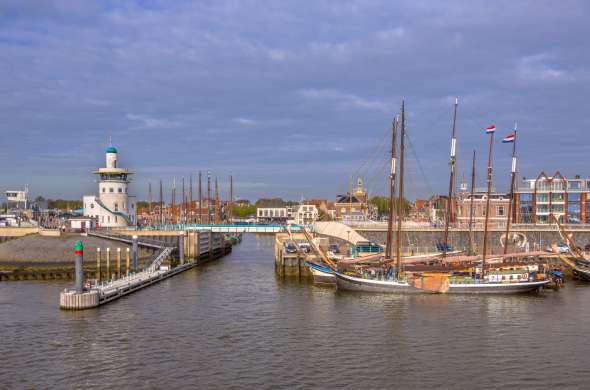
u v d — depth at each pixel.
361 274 92.31
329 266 97.25
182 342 59.47
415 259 96.69
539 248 128.62
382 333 63.41
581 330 65.00
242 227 146.12
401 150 94.19
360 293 88.56
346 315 72.50
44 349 56.59
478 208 161.75
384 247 117.44
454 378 48.97
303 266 109.19
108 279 104.81
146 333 63.03
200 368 51.16
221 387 46.59
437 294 87.44
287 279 105.75
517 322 68.81
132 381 47.84
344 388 46.53
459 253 112.12
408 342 59.78
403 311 74.88
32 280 102.69
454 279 87.75
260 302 81.31
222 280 104.56
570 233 129.75
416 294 87.44
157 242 134.50
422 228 127.75
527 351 56.69
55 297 83.88
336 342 59.72
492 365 52.38
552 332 64.00
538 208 163.75
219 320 69.56
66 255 121.62
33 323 67.12
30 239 127.50
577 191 161.38
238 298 84.56
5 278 103.19
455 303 80.62
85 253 123.25
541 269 98.00
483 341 60.31
